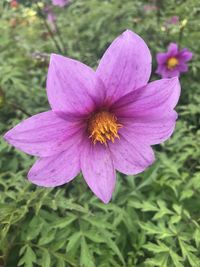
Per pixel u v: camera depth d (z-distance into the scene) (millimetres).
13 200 128
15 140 86
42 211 117
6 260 112
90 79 86
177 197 132
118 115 97
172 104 92
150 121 95
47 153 90
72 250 112
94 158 97
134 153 98
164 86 91
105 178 97
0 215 110
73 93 86
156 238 122
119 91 91
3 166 145
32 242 118
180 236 118
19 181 136
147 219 131
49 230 113
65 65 83
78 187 134
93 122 94
